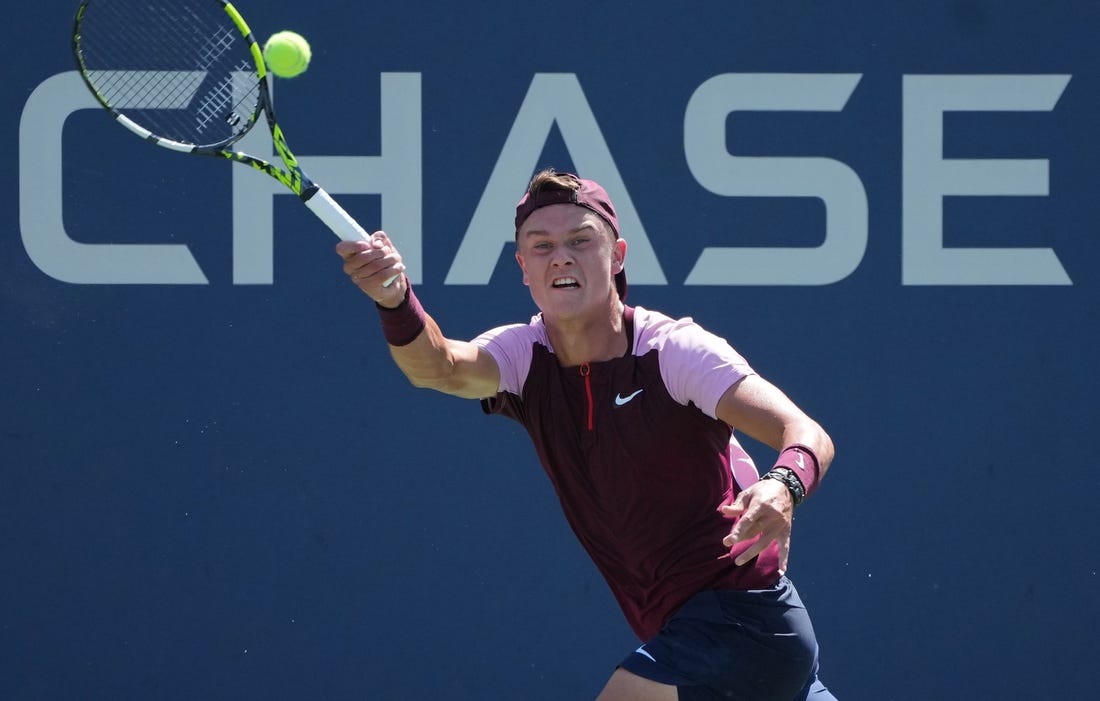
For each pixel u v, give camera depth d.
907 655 16.44
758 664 10.20
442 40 16.30
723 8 16.41
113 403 16.08
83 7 10.50
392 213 16.30
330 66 16.22
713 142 16.42
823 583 16.41
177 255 16.14
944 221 16.56
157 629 16.05
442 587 16.25
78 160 16.06
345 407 16.25
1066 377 16.61
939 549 16.50
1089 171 16.61
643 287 16.39
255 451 16.19
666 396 9.90
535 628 16.28
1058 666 16.50
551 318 10.20
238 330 16.19
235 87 16.02
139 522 16.08
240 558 16.14
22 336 16.02
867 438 16.48
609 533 10.43
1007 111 16.59
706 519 10.20
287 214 16.22
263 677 16.11
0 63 15.99
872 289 16.52
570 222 10.06
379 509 16.25
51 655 15.95
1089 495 16.58
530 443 16.36
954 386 16.55
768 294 16.45
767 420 9.46
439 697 16.20
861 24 16.52
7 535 15.95
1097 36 16.61
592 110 16.39
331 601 16.19
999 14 16.59
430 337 9.88
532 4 16.34
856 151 16.50
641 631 10.85
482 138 16.34
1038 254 16.59
